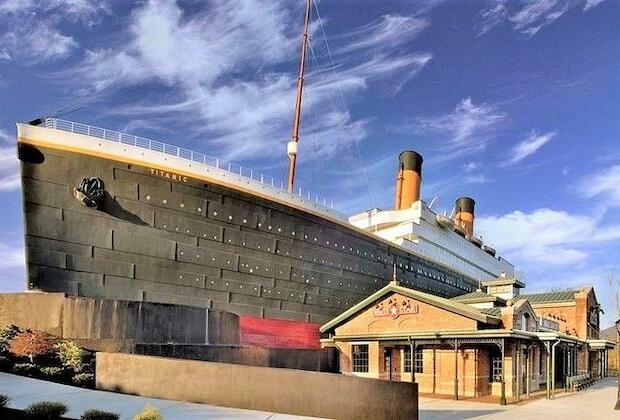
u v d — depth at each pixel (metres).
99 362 19.06
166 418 14.33
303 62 56.16
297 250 41.44
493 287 50.91
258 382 17.27
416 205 60.69
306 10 57.00
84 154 30.86
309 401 16.94
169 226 33.78
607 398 30.39
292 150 53.56
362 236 48.19
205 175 35.47
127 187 32.22
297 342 40.19
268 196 39.22
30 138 29.39
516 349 30.05
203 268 35.22
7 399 14.21
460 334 28.64
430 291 57.62
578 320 49.03
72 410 14.12
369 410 16.95
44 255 29.52
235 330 33.50
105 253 31.19
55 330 23.69
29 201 29.41
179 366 17.91
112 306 25.41
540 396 30.58
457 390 28.41
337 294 44.88
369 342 33.31
